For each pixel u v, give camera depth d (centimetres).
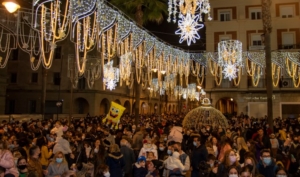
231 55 1966
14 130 1382
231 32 3625
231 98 3578
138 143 1191
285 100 3397
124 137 1032
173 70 2550
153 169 812
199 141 938
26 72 4197
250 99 3506
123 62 2056
